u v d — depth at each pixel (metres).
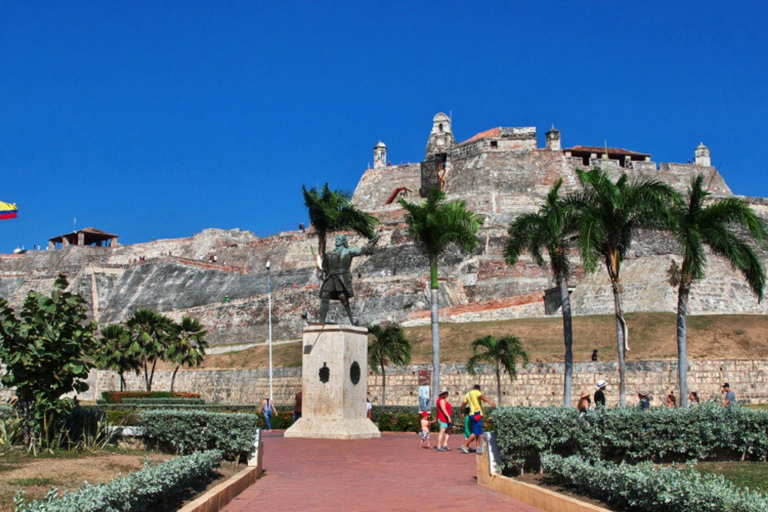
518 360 52.72
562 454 17.78
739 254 31.34
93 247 144.12
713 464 17.08
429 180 114.00
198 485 16.11
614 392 49.12
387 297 86.56
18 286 141.00
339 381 29.58
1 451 19.36
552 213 33.12
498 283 89.81
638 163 111.06
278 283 108.50
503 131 111.88
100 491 11.06
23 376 20.12
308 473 20.27
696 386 48.28
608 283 68.50
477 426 24.89
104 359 66.12
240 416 19.70
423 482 18.53
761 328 52.97
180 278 118.62
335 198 37.00
